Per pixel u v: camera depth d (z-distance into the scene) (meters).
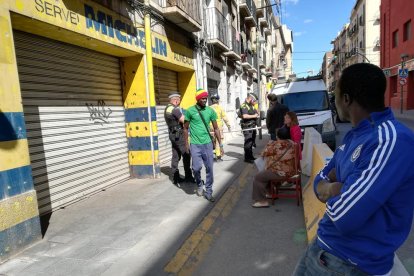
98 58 6.68
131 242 4.08
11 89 3.80
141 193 6.31
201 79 11.37
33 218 4.06
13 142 3.81
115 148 7.15
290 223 4.74
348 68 1.58
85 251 3.87
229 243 4.19
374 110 1.50
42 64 5.25
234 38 16.94
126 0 6.57
